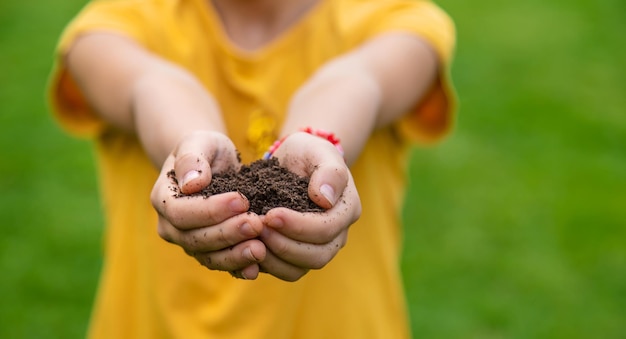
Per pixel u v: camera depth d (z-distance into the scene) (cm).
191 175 79
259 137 104
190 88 97
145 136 93
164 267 103
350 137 91
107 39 104
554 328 177
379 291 107
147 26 107
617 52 335
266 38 108
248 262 77
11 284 187
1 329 172
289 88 106
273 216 77
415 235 210
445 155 250
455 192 229
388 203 110
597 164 245
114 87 100
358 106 93
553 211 220
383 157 109
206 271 103
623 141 260
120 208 108
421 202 225
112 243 109
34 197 224
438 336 175
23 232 208
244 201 78
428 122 110
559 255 201
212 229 77
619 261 198
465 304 184
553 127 268
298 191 82
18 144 252
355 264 104
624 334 175
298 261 79
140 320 106
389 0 110
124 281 107
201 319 102
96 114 107
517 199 225
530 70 313
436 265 197
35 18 358
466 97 290
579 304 184
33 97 284
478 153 252
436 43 105
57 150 250
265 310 101
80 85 106
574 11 379
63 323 175
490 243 206
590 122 271
